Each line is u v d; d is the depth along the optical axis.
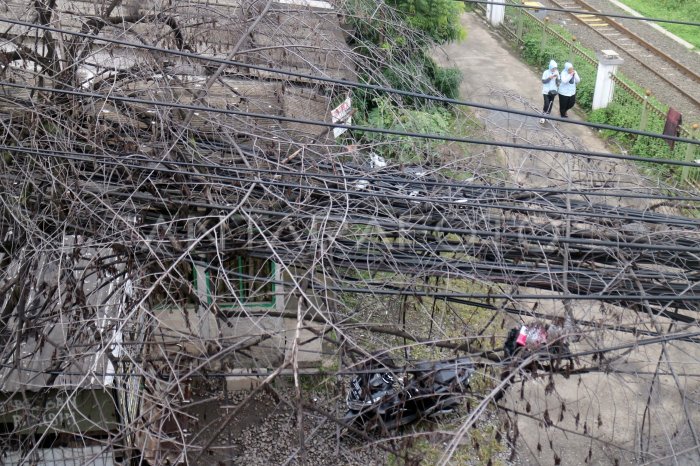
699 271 5.88
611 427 8.60
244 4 7.80
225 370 5.18
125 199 6.14
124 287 5.56
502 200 6.36
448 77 12.22
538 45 18.50
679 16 21.66
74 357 5.27
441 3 12.82
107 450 5.34
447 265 5.56
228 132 6.44
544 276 5.61
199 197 6.03
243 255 5.70
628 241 5.82
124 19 8.01
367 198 6.14
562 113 15.76
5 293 5.98
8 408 5.90
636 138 14.95
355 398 7.29
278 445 8.36
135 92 6.93
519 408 9.03
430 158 6.98
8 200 6.17
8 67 6.98
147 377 5.05
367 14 9.21
